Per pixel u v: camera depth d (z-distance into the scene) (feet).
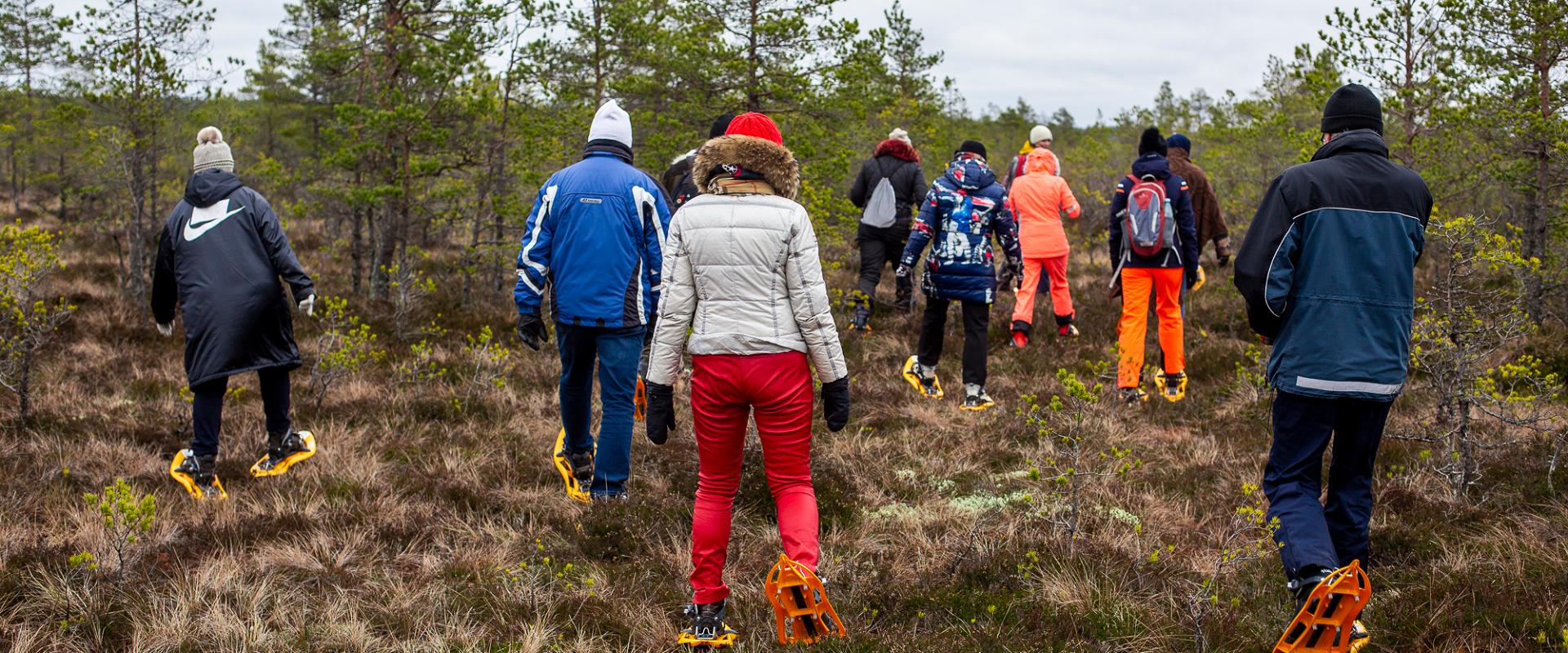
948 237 22.22
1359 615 10.65
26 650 10.61
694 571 11.03
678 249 10.87
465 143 36.65
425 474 17.40
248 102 70.54
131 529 12.56
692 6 38.32
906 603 11.89
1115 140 66.44
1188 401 22.72
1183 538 14.16
